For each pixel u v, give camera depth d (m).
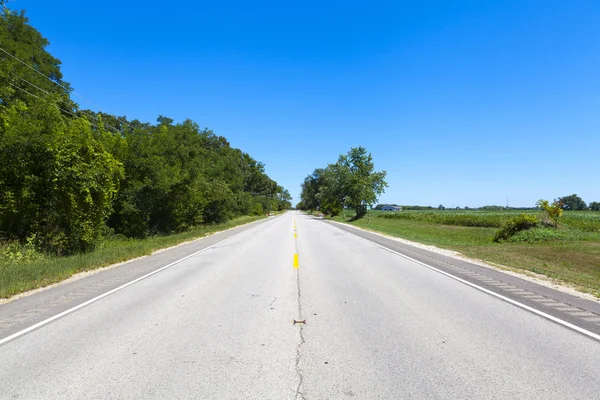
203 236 26.89
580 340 4.95
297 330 5.52
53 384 3.82
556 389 3.62
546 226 23.47
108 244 18.84
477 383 3.77
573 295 7.66
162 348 4.82
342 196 67.00
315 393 3.60
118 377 3.97
